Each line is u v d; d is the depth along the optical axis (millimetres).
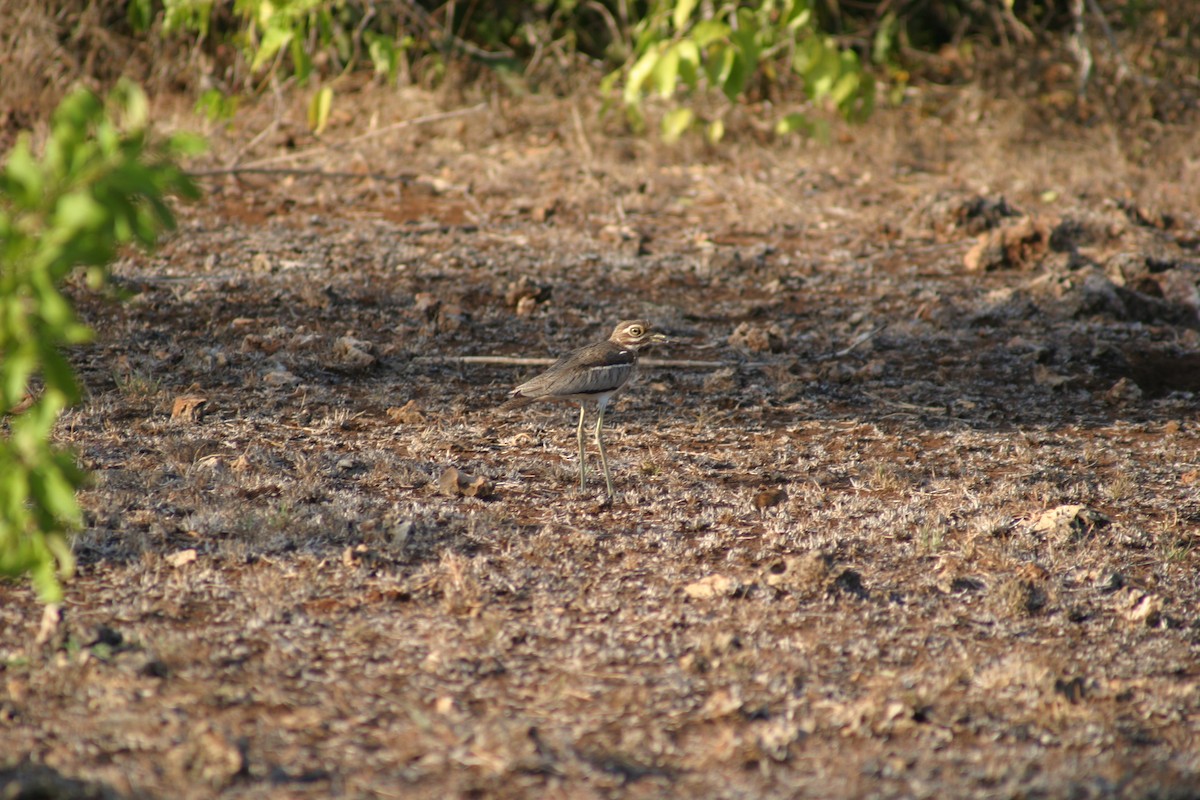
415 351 14406
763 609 8883
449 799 6367
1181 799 6551
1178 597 9336
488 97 25453
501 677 7816
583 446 11227
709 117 24734
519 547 9758
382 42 23031
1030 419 13281
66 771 6387
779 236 19812
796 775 6742
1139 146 25047
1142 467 11914
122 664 7586
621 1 26266
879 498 11094
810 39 20609
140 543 9336
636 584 9266
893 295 17281
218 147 21844
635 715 7383
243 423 12078
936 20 30797
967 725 7418
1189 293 17031
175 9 22031
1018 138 25203
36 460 6254
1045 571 9656
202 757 6539
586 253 18469
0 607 8367
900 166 23859
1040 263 18453
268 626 8297
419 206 20406
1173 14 28125
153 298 15375
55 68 23000
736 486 11297
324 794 6355
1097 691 7910
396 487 10844
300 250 17703
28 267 5590
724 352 14992
